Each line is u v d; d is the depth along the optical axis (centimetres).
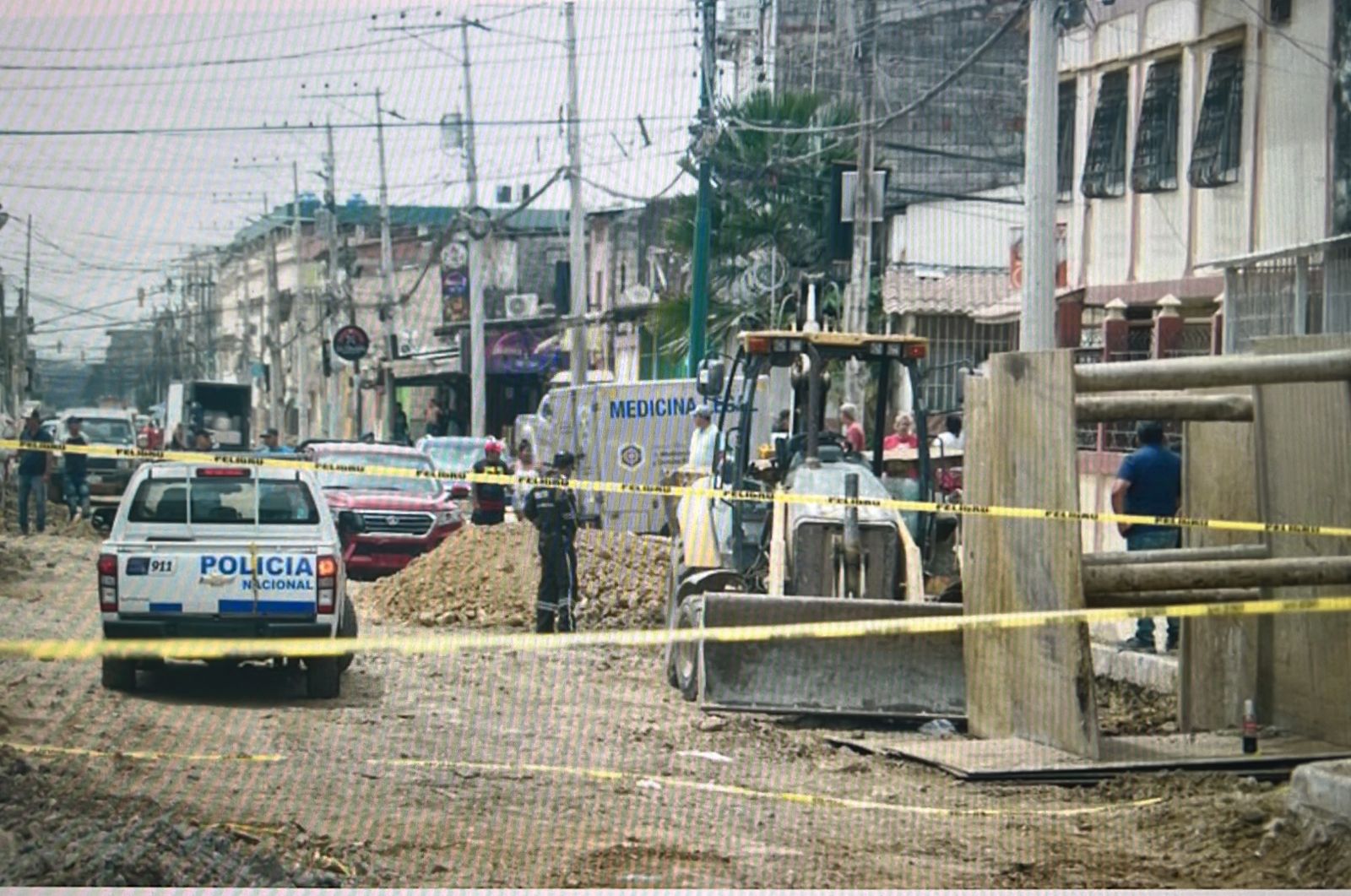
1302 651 2570
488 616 4328
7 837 1638
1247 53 5206
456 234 12194
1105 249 6109
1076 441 2442
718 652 2809
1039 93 4153
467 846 1831
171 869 1600
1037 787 2300
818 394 3206
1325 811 1908
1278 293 4803
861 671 2797
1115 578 2422
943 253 8075
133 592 2795
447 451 7775
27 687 2872
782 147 7388
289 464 2939
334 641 2605
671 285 8594
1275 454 2589
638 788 2200
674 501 4850
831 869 1809
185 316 9644
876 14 6334
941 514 3366
